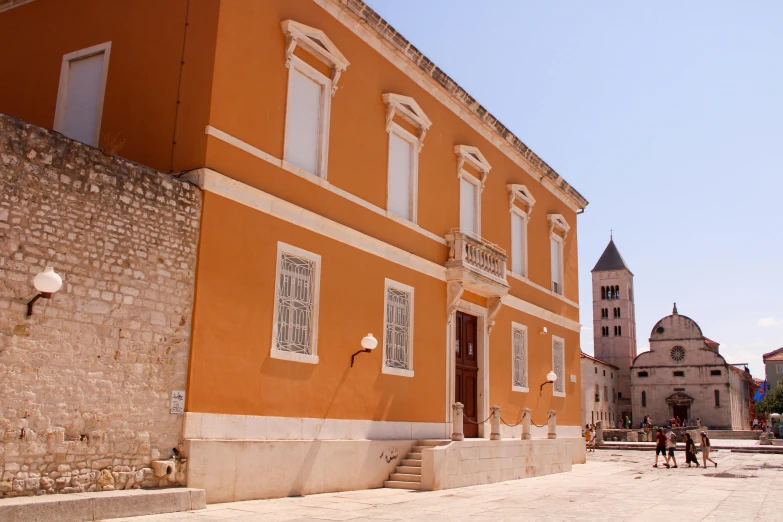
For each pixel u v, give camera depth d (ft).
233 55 42.22
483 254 65.72
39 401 30.94
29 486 30.14
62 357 32.01
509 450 60.64
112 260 34.60
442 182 63.21
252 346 41.27
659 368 266.36
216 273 39.55
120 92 43.88
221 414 38.83
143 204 36.37
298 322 45.24
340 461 46.16
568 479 63.72
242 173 42.04
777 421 184.85
